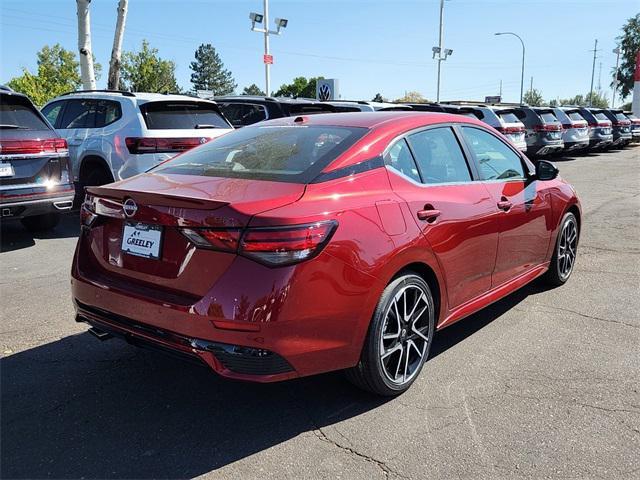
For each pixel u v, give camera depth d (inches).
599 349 156.5
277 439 115.3
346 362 117.7
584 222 339.3
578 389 134.2
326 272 109.4
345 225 113.6
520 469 104.9
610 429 117.4
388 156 133.9
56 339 163.8
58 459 108.4
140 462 107.8
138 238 120.2
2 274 227.9
